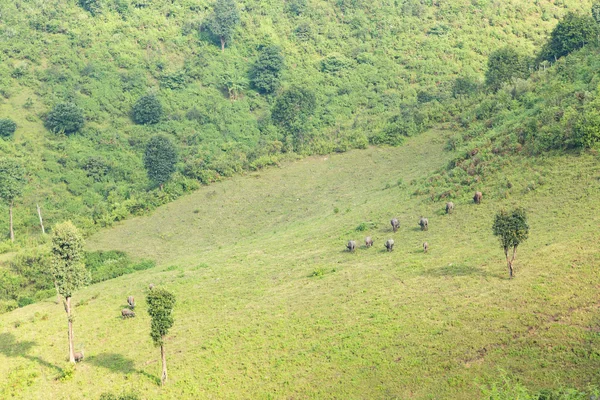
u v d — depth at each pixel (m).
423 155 126.94
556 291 58.09
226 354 60.25
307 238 93.06
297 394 52.16
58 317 75.75
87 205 133.12
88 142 152.38
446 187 95.19
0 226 121.69
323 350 57.56
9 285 93.88
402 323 58.84
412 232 83.38
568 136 89.19
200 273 85.31
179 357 61.00
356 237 87.44
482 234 76.25
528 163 90.06
